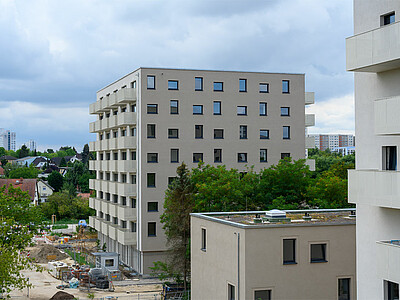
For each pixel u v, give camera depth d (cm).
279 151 6456
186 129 6081
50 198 11262
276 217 2981
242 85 6331
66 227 10088
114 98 6500
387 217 2206
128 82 6431
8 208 5119
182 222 4653
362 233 2355
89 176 14238
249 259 2600
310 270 2712
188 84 6100
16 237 4056
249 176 5022
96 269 5409
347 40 2245
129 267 6241
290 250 2705
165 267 4741
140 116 5934
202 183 4862
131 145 6100
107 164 7056
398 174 2000
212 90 6197
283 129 6488
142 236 5856
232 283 2728
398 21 1989
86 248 7638
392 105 2017
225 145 6225
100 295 4841
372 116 2292
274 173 4962
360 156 2366
